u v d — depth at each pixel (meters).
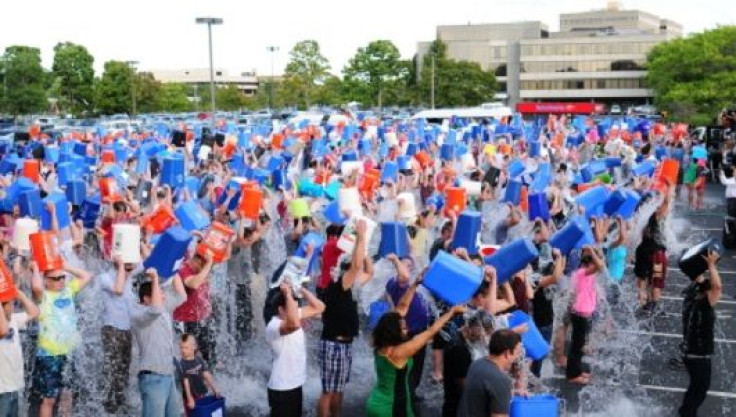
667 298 13.79
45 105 64.75
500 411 5.87
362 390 9.55
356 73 88.69
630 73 132.25
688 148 29.19
